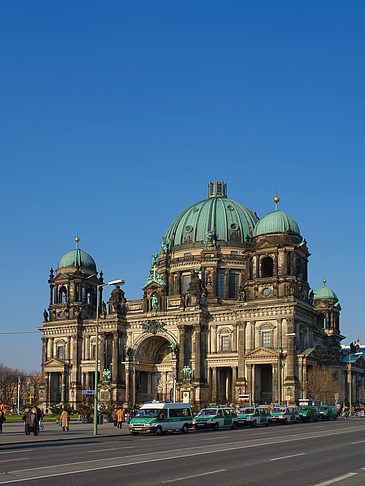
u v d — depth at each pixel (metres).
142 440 65.00
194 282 152.25
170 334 154.75
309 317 147.25
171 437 69.38
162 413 76.06
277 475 34.75
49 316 174.62
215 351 148.62
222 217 174.38
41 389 169.75
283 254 143.75
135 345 160.12
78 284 172.62
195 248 171.38
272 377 140.75
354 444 55.59
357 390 166.88
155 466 38.78
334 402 138.50
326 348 152.38
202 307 150.12
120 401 156.38
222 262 167.12
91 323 166.12
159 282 160.00
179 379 148.50
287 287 141.38
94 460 42.50
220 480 32.72
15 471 36.44
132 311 168.38
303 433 72.75
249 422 90.00
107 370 159.25
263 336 141.00
